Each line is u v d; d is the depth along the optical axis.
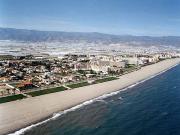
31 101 140.50
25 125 107.94
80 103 145.75
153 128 106.38
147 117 121.06
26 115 118.50
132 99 159.50
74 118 119.19
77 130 104.12
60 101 144.75
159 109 135.12
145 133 100.94
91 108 136.62
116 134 100.00
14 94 149.50
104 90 182.38
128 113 127.94
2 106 129.00
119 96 168.00
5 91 153.38
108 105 143.75
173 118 119.12
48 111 126.56
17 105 132.00
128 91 185.25
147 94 175.38
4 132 100.12
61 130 103.94
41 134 99.44
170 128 106.06
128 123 112.81
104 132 102.19
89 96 161.62
